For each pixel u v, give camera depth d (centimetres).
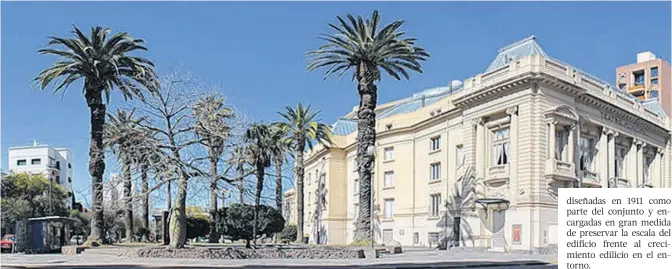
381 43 4034
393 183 6103
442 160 5453
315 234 7288
